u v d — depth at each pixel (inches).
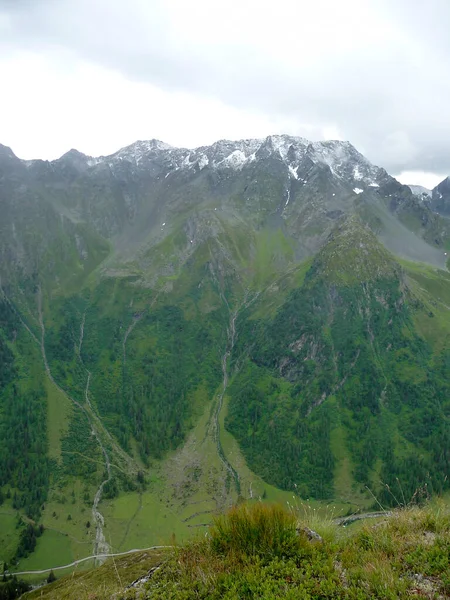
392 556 448.1
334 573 430.0
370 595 395.2
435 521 487.8
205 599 433.7
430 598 377.7
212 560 482.3
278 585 426.0
